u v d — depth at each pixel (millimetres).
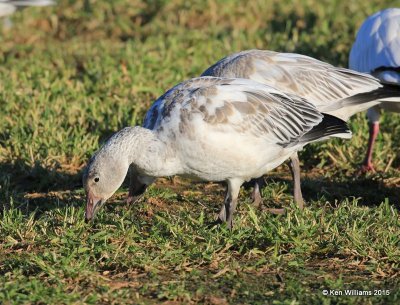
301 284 9336
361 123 14250
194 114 10008
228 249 10156
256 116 10281
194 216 11172
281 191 12320
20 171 12867
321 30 18812
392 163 13523
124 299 8875
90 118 14383
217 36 18828
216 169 10258
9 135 13758
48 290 8938
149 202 11812
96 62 16906
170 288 9055
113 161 10109
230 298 9000
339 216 10812
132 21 20422
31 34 19703
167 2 20656
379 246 10039
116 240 10219
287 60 11633
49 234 10336
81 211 10805
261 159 10445
